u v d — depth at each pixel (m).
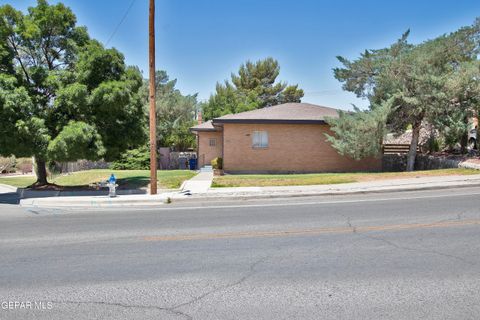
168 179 19.20
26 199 14.53
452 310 4.27
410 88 21.12
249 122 23.12
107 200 13.75
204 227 8.84
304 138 23.62
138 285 5.19
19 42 17.02
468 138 22.41
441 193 13.13
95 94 15.74
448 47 20.77
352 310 4.31
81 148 15.44
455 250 6.39
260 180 17.44
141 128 18.42
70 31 18.22
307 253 6.46
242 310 4.38
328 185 15.69
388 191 14.27
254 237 7.69
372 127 20.44
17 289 5.15
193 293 4.89
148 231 8.55
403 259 6.00
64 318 4.27
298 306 4.45
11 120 15.16
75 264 6.18
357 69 22.95
